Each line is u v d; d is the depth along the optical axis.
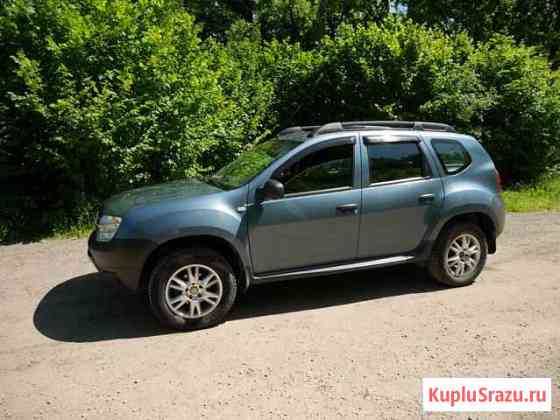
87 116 6.82
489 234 5.26
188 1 20.70
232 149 9.25
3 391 3.24
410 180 4.81
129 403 3.09
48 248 6.75
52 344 3.91
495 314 4.39
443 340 3.89
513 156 11.83
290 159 4.42
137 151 7.46
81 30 7.11
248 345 3.87
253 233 4.27
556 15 18.48
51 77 7.21
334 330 4.12
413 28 10.65
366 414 2.94
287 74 11.30
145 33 7.72
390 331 4.08
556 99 11.24
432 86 10.56
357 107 10.90
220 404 3.06
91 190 8.05
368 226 4.63
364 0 20.70
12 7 7.24
